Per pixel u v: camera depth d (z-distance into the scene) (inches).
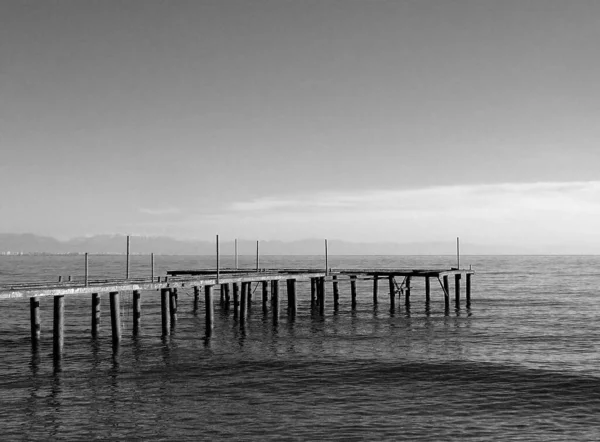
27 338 1763.0
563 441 888.3
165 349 1592.0
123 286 1576.0
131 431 926.4
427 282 2768.2
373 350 1599.4
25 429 934.4
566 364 1416.1
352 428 943.0
